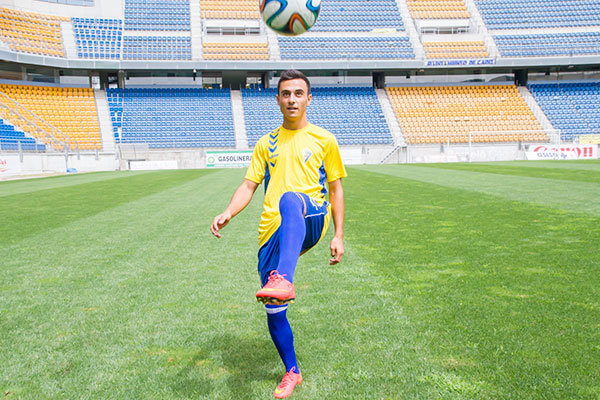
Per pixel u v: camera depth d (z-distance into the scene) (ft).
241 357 7.55
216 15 106.42
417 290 10.64
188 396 6.35
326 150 6.98
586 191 29.30
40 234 19.31
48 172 75.66
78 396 6.41
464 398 6.01
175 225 21.31
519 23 110.32
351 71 107.14
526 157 90.07
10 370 7.23
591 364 6.75
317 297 10.37
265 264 6.68
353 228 19.06
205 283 11.89
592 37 106.93
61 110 88.43
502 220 19.75
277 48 103.40
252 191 7.22
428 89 106.11
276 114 97.50
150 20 104.37
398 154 91.30
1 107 79.82
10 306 10.30
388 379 6.58
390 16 111.86
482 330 8.13
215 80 106.93
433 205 25.39
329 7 111.75
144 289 11.45
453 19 111.34
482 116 98.63
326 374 6.81
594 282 10.71
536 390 6.13
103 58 94.38
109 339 8.39
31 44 89.81
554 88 105.50
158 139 89.30
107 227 20.90
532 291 10.21
